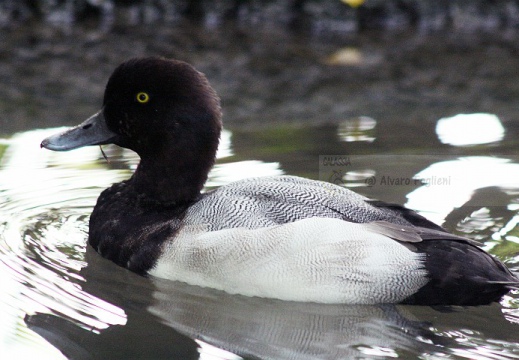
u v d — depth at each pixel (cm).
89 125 1012
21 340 805
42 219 1091
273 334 831
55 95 1486
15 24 1809
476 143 1346
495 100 1541
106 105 999
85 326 835
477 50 1792
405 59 1731
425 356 788
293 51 1753
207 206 932
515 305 885
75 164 1276
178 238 920
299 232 873
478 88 1596
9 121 1386
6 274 930
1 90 1496
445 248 867
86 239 1042
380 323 851
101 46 1705
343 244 866
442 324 847
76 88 1515
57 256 988
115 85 984
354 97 1547
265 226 891
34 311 858
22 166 1252
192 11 1903
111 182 1212
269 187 935
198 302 888
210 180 1186
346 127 1415
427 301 871
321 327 845
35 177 1219
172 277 923
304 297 875
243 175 1210
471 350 797
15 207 1121
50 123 1380
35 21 1833
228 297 895
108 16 1877
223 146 1330
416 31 1906
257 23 1905
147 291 909
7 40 1717
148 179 980
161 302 887
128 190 1001
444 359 781
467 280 849
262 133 1385
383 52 1770
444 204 1136
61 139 1005
